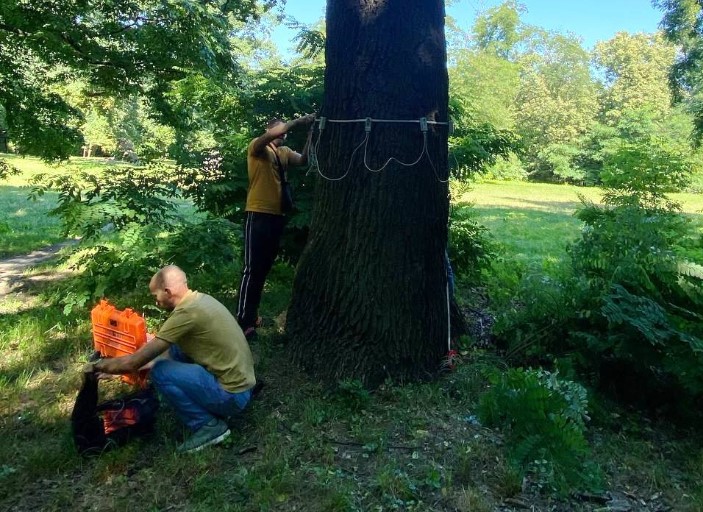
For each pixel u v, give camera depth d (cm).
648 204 612
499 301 637
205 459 336
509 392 370
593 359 445
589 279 484
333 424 373
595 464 341
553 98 4806
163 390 346
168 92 871
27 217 1420
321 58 728
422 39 416
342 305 425
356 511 296
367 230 418
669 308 461
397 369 421
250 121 656
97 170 660
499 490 319
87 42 833
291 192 602
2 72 823
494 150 730
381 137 414
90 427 341
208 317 349
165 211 575
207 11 814
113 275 550
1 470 326
